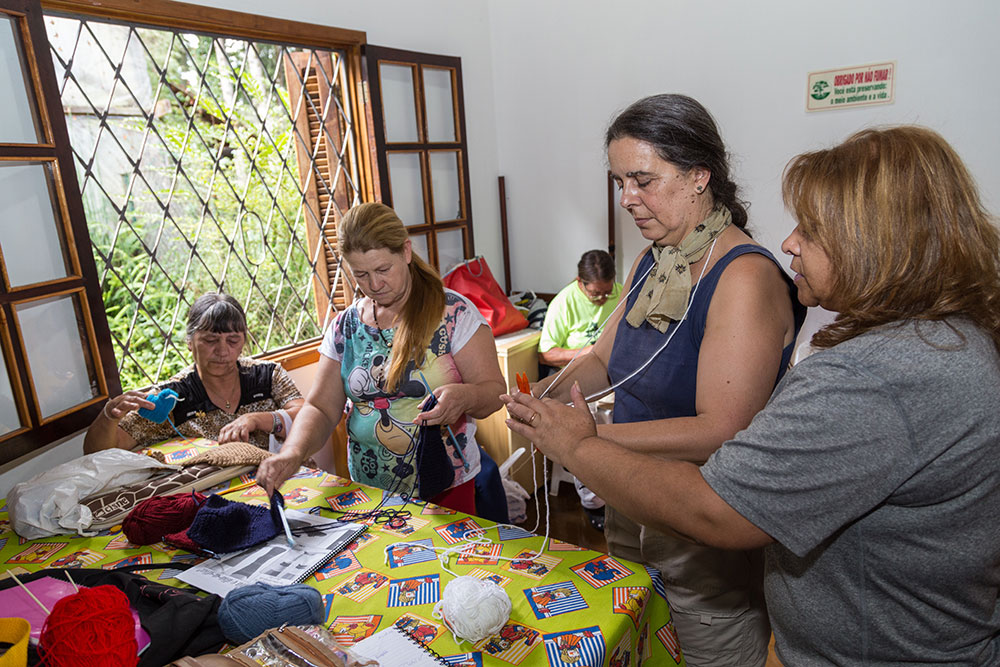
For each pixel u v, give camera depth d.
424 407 1.44
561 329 2.98
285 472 1.38
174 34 2.37
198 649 0.90
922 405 0.63
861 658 0.75
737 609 1.31
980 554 0.67
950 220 0.64
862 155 0.68
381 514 1.29
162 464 1.47
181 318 2.75
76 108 3.03
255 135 3.31
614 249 3.27
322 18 2.56
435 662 0.86
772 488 0.68
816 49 2.65
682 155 1.03
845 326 0.72
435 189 3.12
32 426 1.63
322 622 0.95
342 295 2.93
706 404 1.03
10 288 1.58
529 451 3.01
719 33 2.84
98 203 3.24
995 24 2.34
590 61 3.18
